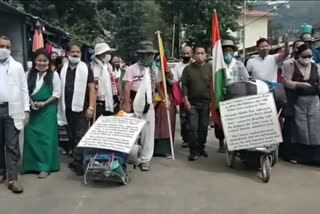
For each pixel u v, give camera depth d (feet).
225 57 24.44
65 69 21.74
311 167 22.86
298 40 25.53
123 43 122.31
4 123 18.78
